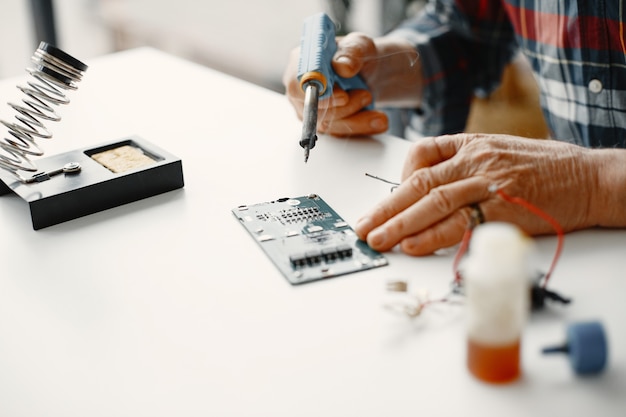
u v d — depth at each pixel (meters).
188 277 0.56
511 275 0.44
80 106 0.84
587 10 0.77
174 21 1.94
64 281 0.56
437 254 0.57
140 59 0.97
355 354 0.49
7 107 0.83
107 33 1.88
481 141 0.61
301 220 0.61
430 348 0.49
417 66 0.90
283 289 0.54
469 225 0.56
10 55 1.63
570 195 0.58
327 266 0.56
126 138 0.71
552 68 0.83
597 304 0.51
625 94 0.78
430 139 0.63
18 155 0.65
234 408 0.46
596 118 0.81
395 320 0.51
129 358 0.49
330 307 0.52
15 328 0.52
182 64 0.95
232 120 0.80
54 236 0.61
